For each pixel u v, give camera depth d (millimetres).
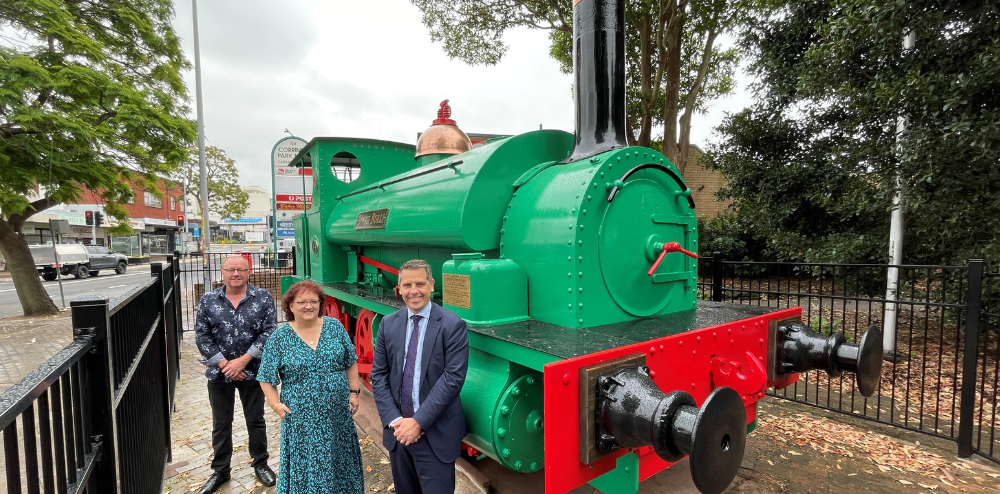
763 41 7547
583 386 1966
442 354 2320
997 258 4668
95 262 20047
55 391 1361
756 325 2877
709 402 1751
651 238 2896
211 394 3104
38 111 7113
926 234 5672
